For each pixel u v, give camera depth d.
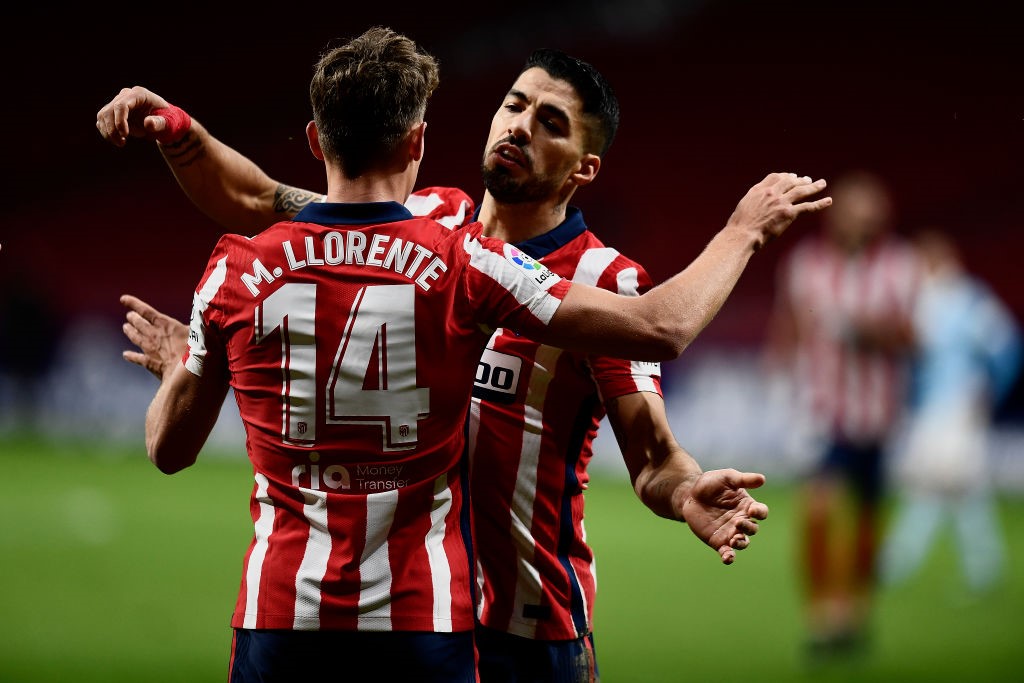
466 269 8.50
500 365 10.27
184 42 76.62
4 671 18.23
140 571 27.27
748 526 8.88
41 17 76.00
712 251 8.89
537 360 10.20
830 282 23.38
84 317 71.06
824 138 67.50
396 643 8.29
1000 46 65.06
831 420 22.58
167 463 9.41
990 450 48.50
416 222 8.70
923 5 66.25
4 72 76.00
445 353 8.45
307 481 8.43
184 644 20.42
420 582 8.35
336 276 8.45
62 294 73.25
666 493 9.68
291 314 8.43
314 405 8.38
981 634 23.30
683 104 69.75
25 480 44.19
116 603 23.75
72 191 75.31
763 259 59.06
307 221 8.69
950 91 65.75
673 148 69.62
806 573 21.67
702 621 23.66
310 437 8.40
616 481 49.19
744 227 9.05
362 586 8.28
